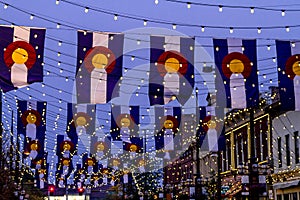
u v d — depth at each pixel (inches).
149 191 2304.4
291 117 1219.9
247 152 1533.0
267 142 1352.1
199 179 1352.1
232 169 1628.9
